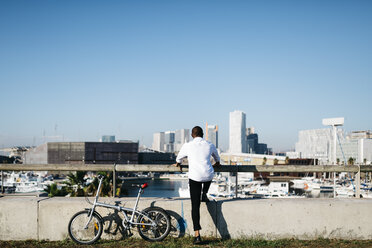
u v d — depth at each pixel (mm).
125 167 6105
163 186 131875
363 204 5805
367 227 5773
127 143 191250
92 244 5492
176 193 105125
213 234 5762
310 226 5773
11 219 5738
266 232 5773
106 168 6105
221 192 65562
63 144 182875
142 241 5559
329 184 103875
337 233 5773
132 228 5684
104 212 5695
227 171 6160
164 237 5582
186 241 5555
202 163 5453
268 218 5785
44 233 5723
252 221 5781
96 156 184000
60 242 5605
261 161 188250
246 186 100875
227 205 5793
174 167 5969
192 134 5809
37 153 186125
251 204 5797
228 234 5762
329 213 5793
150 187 127062
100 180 5664
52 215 5730
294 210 5789
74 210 5730
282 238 5773
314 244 5512
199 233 5477
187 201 5805
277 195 79688
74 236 5594
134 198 6062
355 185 6348
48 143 184500
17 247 5371
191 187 5457
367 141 192125
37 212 5742
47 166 6180
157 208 5586
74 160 181250
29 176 103688
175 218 5758
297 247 5383
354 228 5773
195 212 5438
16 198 6043
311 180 114875
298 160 174250
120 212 5711
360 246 5406
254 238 5746
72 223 5609
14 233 5734
